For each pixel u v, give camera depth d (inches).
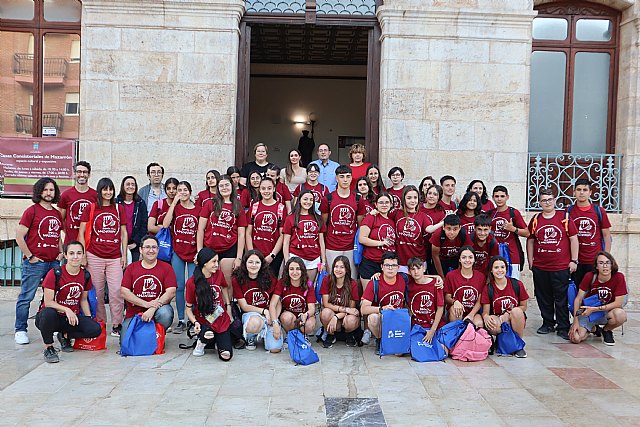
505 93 332.2
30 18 342.3
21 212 328.2
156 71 323.6
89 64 321.1
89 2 319.0
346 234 260.2
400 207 269.1
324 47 513.0
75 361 217.8
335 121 618.2
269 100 616.1
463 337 226.5
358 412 169.5
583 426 162.4
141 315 231.6
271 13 338.3
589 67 359.3
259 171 288.7
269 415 166.1
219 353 221.0
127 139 323.3
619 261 341.7
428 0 329.7
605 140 358.9
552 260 270.7
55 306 220.7
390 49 328.8
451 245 258.7
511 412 171.9
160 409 169.3
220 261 259.0
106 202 248.8
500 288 237.6
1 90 341.7
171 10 321.7
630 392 191.8
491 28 330.3
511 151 333.4
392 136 330.0
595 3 354.6
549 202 271.6
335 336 249.8
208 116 325.7
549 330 278.1
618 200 349.7
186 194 261.0
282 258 271.4
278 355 230.7
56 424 157.2
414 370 213.5
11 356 223.3
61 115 342.3
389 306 232.7
